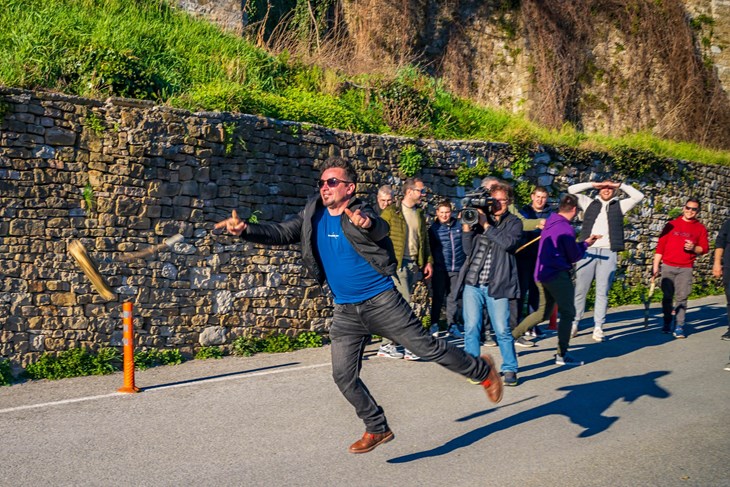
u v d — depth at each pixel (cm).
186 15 1308
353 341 468
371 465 500
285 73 1241
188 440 547
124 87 879
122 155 800
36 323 748
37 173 752
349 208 437
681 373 781
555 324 1070
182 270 838
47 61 845
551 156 1255
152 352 812
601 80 1914
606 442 552
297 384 722
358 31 1739
